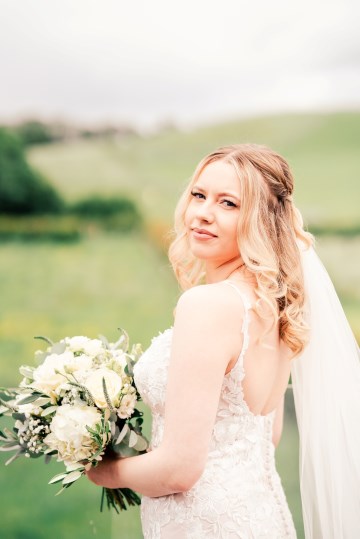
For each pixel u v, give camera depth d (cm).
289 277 153
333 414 165
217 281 162
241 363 140
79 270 1005
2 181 1038
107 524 430
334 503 163
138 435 153
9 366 891
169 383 136
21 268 1012
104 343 178
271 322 148
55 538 416
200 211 152
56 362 156
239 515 143
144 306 994
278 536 152
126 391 152
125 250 1036
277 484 162
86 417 144
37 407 153
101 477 152
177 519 145
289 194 160
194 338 134
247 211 148
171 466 134
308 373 167
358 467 164
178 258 196
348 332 170
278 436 182
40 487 464
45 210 1048
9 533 429
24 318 970
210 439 145
